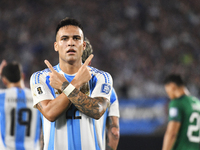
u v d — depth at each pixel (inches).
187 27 2117.4
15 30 1902.1
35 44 1850.4
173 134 522.9
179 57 1899.6
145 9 2142.0
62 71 310.8
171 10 2180.1
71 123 295.3
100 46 1910.7
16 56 1787.6
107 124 364.2
